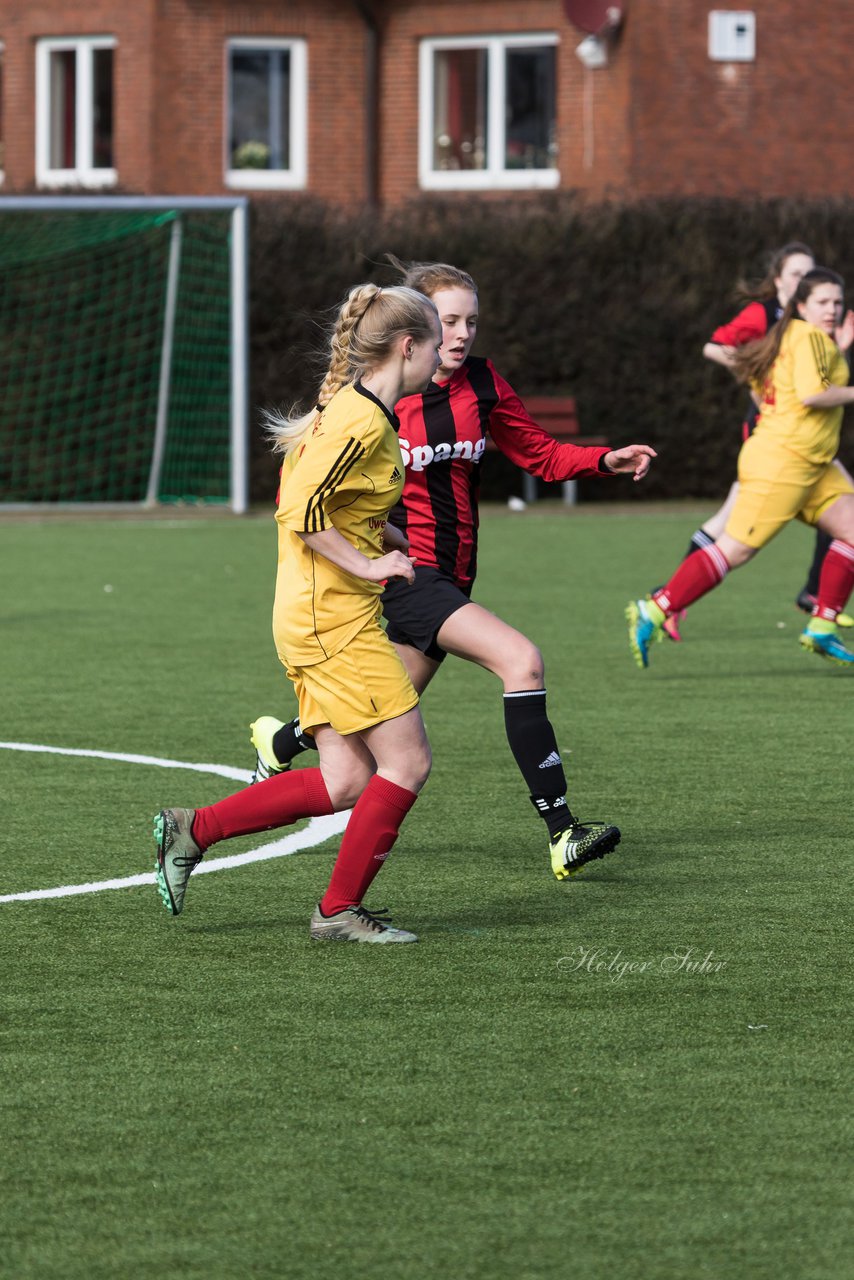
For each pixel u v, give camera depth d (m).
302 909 21.61
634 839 25.14
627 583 56.91
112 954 19.69
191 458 83.75
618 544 68.81
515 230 83.44
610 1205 13.34
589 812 26.80
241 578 58.47
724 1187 13.62
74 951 19.80
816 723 34.03
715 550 38.16
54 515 78.81
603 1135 14.58
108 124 98.12
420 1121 14.88
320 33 97.56
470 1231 12.95
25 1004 17.94
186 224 81.50
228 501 84.31
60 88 98.94
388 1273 12.36
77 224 80.88
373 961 19.42
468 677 40.28
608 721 34.28
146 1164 14.07
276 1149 14.34
